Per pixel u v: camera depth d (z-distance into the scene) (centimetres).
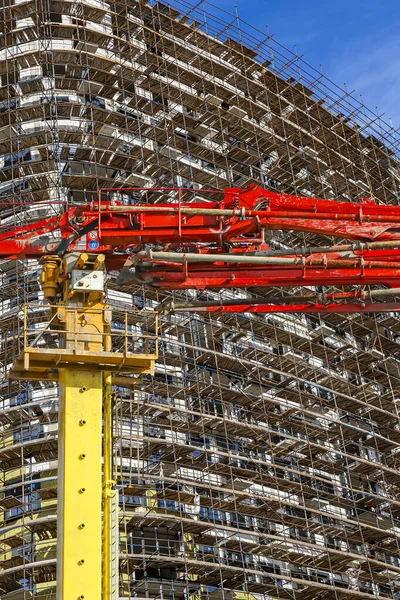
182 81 6950
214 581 5422
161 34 6869
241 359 6000
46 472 5253
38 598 5009
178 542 5372
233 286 3447
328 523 6234
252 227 3403
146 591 5066
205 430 5841
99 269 2881
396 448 7075
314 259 3412
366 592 6253
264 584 5400
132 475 4994
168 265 3384
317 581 5844
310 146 7900
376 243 3409
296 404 6488
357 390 6875
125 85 6600
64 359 2650
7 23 6544
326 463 6350
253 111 7381
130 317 5672
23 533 4884
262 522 5862
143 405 5231
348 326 7188
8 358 5422
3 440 5350
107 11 6562
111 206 3247
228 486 5756
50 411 5231
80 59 6241
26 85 6262
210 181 6700
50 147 6059
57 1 6475
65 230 3234
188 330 5878
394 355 7631
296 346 6681
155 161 6438
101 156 6119
